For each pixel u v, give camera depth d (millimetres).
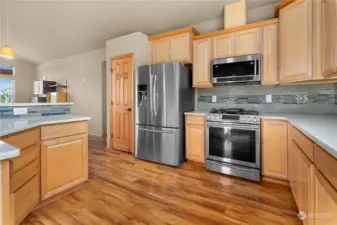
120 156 3408
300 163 1434
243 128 2383
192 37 3125
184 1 2830
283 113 2549
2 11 3242
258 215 1640
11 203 773
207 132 2670
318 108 2473
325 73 1624
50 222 1551
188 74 3150
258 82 2652
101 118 5273
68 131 1979
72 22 3627
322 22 1674
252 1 2762
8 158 718
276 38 2400
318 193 1017
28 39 4660
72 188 2078
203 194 2014
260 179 2344
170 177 2463
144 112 3145
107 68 3939
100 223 1543
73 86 6008
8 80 6727
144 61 3615
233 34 2703
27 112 2100
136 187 2182
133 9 3092
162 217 1626
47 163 1778
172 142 2869
